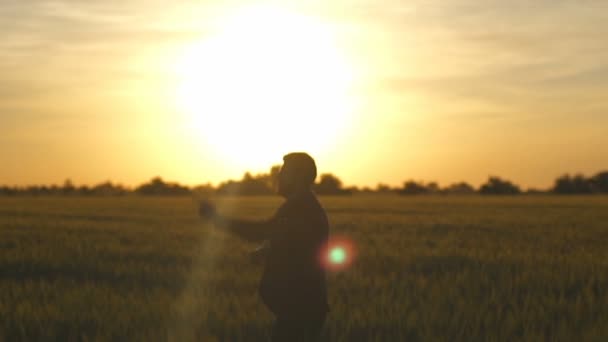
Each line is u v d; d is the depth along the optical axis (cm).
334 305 1002
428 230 2653
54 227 2719
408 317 891
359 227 2800
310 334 608
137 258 1623
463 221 3238
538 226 2894
